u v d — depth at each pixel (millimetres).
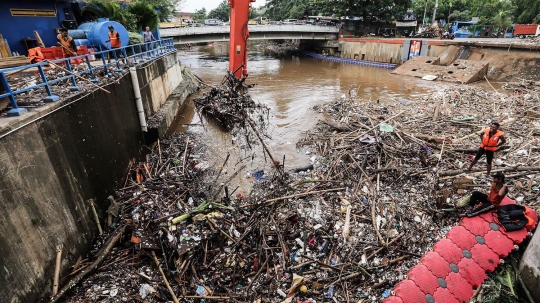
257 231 7715
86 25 16078
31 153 5688
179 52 57969
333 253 7168
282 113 18750
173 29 34844
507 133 13320
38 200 5730
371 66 37719
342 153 12016
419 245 7379
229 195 9719
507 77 25109
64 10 16250
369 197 9094
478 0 55656
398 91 23828
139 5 22703
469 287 6219
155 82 15281
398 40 35750
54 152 6375
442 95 20219
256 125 16016
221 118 15320
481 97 19375
